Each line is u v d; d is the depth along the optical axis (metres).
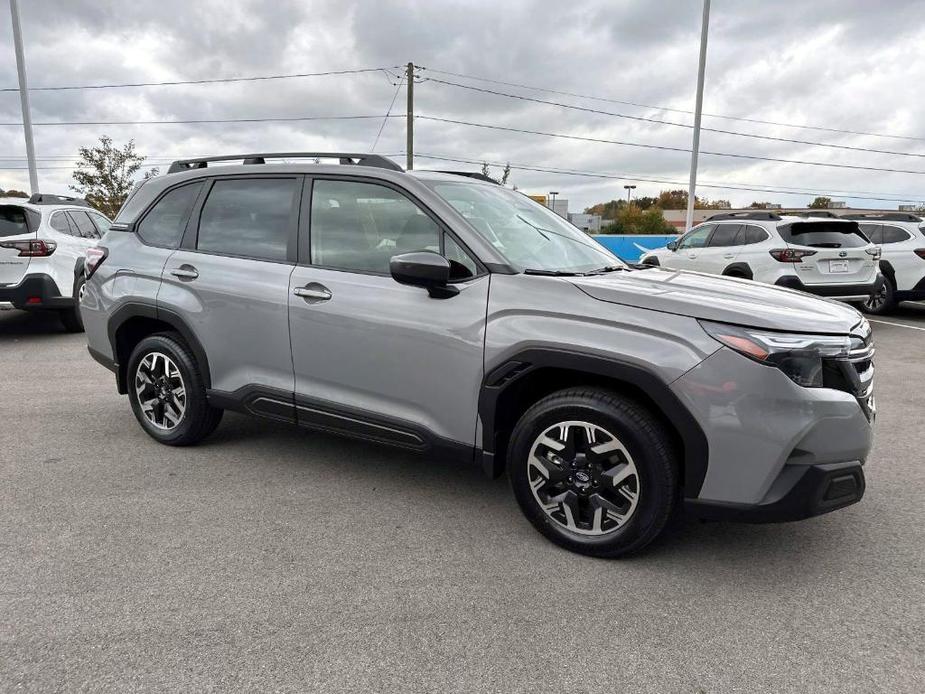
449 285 3.11
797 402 2.49
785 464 2.55
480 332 2.99
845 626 2.43
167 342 4.09
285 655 2.23
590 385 2.90
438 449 3.21
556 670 2.18
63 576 2.70
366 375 3.35
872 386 2.89
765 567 2.85
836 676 2.16
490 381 2.98
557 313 2.83
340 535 3.10
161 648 2.25
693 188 20.59
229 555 2.89
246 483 3.70
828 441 2.54
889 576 2.78
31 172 17.53
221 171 4.00
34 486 3.62
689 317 2.63
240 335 3.76
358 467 3.96
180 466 3.94
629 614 2.50
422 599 2.58
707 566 2.85
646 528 2.74
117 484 3.66
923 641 2.35
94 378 6.20
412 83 31.33
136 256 4.21
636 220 62.44
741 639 2.35
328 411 3.50
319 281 3.46
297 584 2.67
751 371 2.51
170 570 2.76
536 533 3.14
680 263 10.80
